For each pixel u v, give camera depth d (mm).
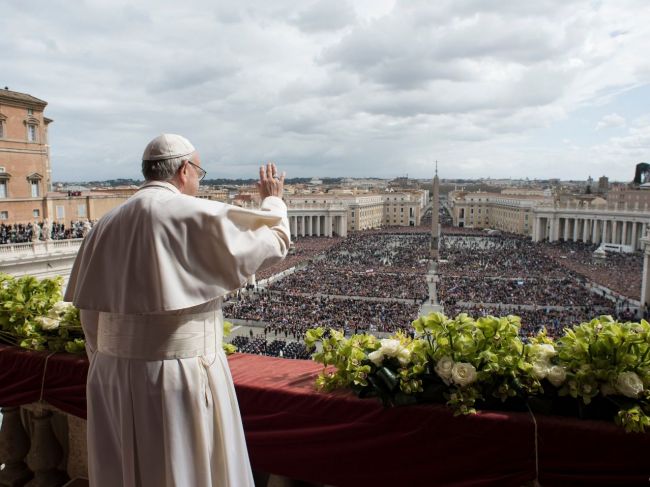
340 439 4230
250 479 3658
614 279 69688
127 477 3350
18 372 5332
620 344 3934
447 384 4070
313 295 58969
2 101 39250
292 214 146375
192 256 3248
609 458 3730
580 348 4000
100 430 3535
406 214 194250
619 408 3830
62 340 5359
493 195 190500
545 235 138250
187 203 3322
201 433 3295
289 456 4422
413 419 4039
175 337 3342
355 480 4270
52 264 29922
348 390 4434
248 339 40344
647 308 51906
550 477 3844
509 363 3986
